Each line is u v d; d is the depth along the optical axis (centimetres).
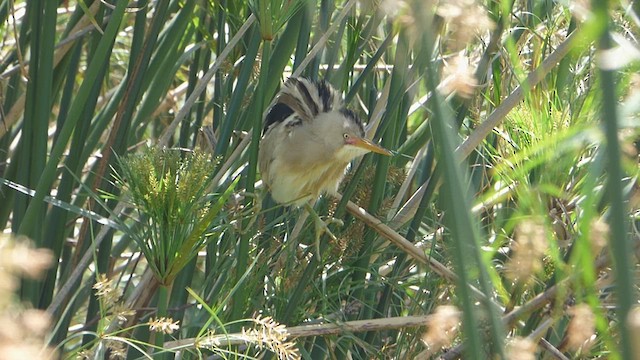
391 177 608
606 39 241
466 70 355
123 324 570
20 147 616
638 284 376
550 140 367
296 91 585
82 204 705
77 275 570
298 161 571
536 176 474
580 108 477
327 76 644
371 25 663
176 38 673
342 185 634
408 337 557
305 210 596
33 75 570
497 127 591
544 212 403
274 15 478
